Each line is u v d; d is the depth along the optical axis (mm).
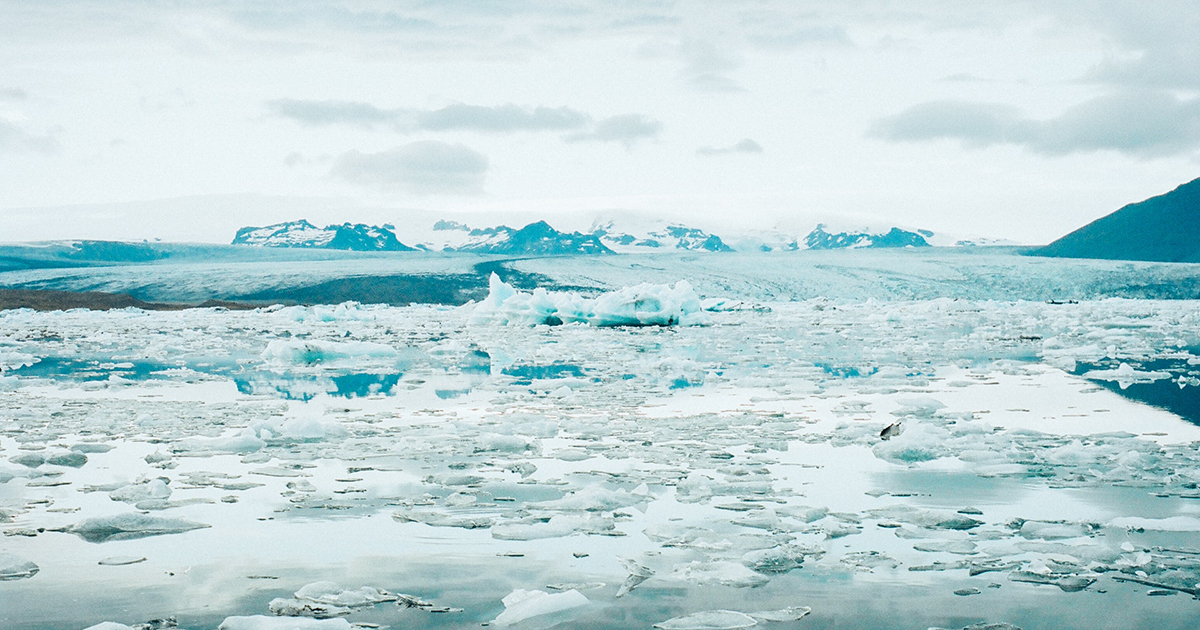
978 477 6758
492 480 6781
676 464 7352
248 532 5383
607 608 4160
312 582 4504
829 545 5102
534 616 4039
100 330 28734
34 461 7406
